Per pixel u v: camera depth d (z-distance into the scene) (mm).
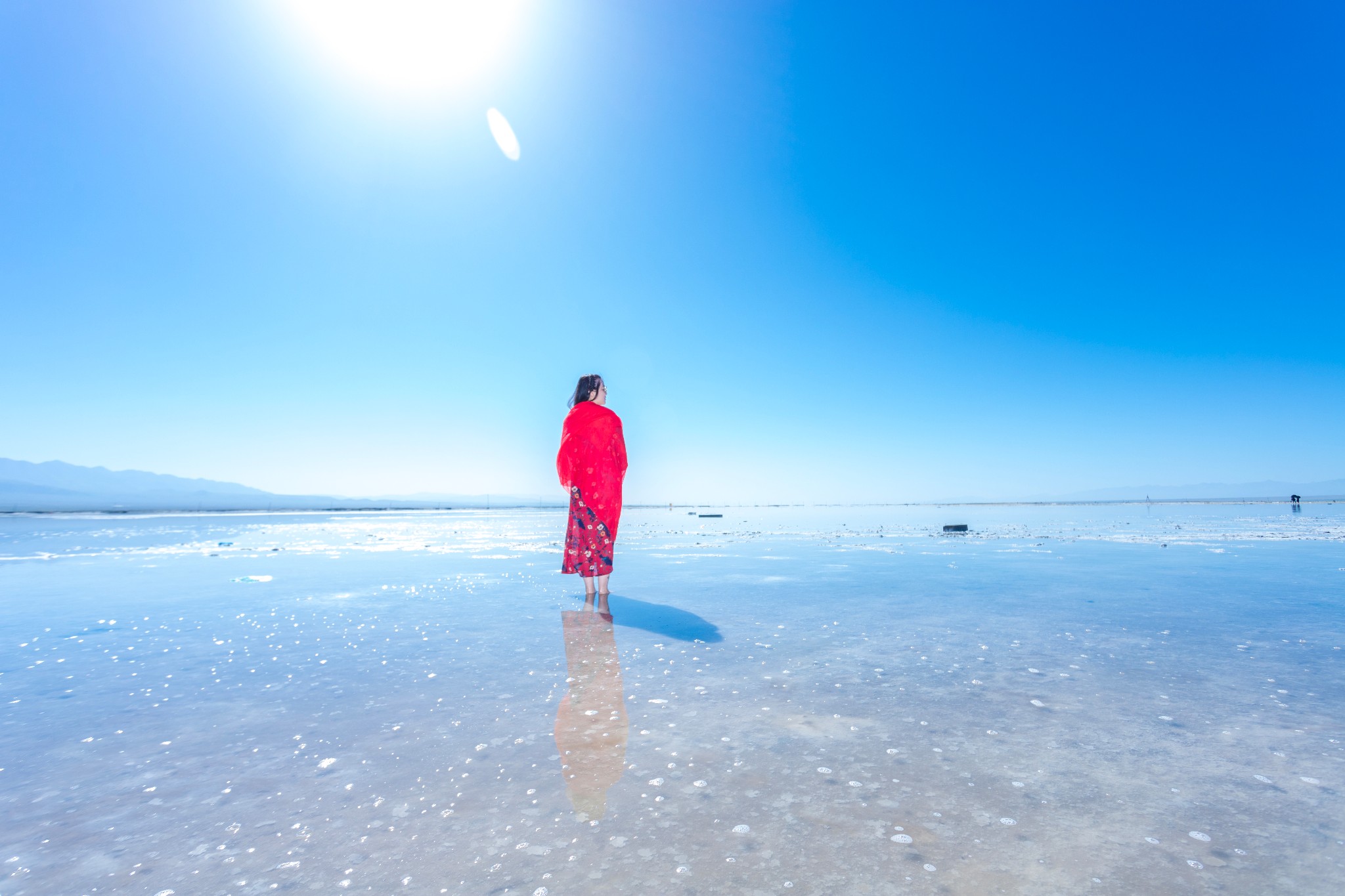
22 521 36875
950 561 9336
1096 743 2309
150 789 1986
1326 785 1952
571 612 5215
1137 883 1432
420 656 3727
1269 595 5828
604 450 5945
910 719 2590
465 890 1435
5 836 1696
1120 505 91125
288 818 1793
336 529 24984
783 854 1569
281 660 3648
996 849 1583
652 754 2230
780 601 5695
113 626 4719
